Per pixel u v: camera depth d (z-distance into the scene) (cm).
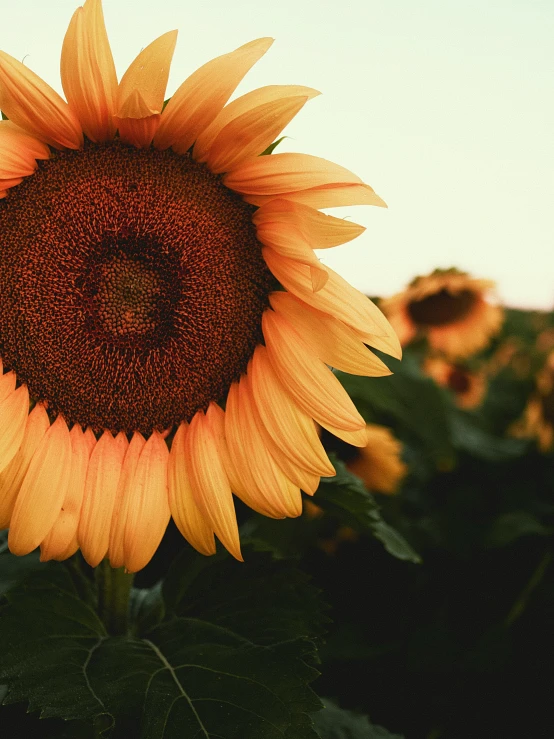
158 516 42
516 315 188
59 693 35
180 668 37
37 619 39
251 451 42
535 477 91
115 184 42
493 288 102
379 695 67
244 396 44
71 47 36
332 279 38
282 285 43
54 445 43
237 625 41
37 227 42
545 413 93
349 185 38
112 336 44
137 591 49
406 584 74
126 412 44
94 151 41
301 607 42
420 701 67
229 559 44
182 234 42
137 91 36
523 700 66
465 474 92
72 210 42
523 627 71
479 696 67
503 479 91
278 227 39
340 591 74
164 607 43
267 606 42
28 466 42
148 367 44
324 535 76
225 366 44
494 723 65
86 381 44
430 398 70
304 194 38
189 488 43
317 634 40
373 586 74
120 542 41
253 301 44
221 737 34
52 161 41
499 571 76
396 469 80
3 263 42
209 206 42
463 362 120
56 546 41
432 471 93
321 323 41
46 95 37
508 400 129
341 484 44
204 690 36
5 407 42
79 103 38
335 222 37
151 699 35
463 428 99
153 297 43
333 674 69
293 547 72
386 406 70
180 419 45
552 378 94
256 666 37
